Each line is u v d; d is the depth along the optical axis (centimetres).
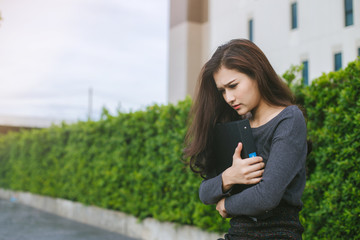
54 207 866
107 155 677
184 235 494
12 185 1094
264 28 1349
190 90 1866
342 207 304
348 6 1071
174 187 514
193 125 173
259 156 148
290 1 1259
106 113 687
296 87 361
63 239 585
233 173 145
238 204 141
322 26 1141
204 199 157
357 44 1038
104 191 674
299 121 141
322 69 1135
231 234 153
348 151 297
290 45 1242
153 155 559
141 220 576
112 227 653
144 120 593
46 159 919
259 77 147
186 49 1869
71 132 814
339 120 313
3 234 621
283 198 140
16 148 1097
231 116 175
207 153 172
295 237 141
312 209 330
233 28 1491
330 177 316
